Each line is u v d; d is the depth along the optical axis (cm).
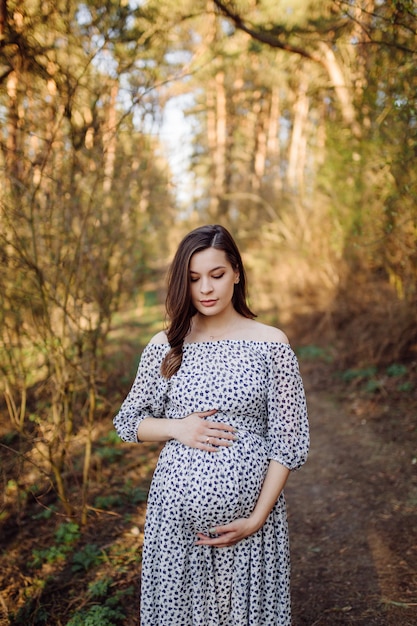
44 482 343
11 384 364
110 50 305
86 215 330
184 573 163
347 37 374
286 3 384
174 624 164
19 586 257
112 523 315
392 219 480
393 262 535
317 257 737
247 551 165
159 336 177
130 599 248
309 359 668
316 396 554
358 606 239
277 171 1057
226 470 157
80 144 314
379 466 385
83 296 342
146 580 170
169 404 172
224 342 168
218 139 1230
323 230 718
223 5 371
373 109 417
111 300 414
